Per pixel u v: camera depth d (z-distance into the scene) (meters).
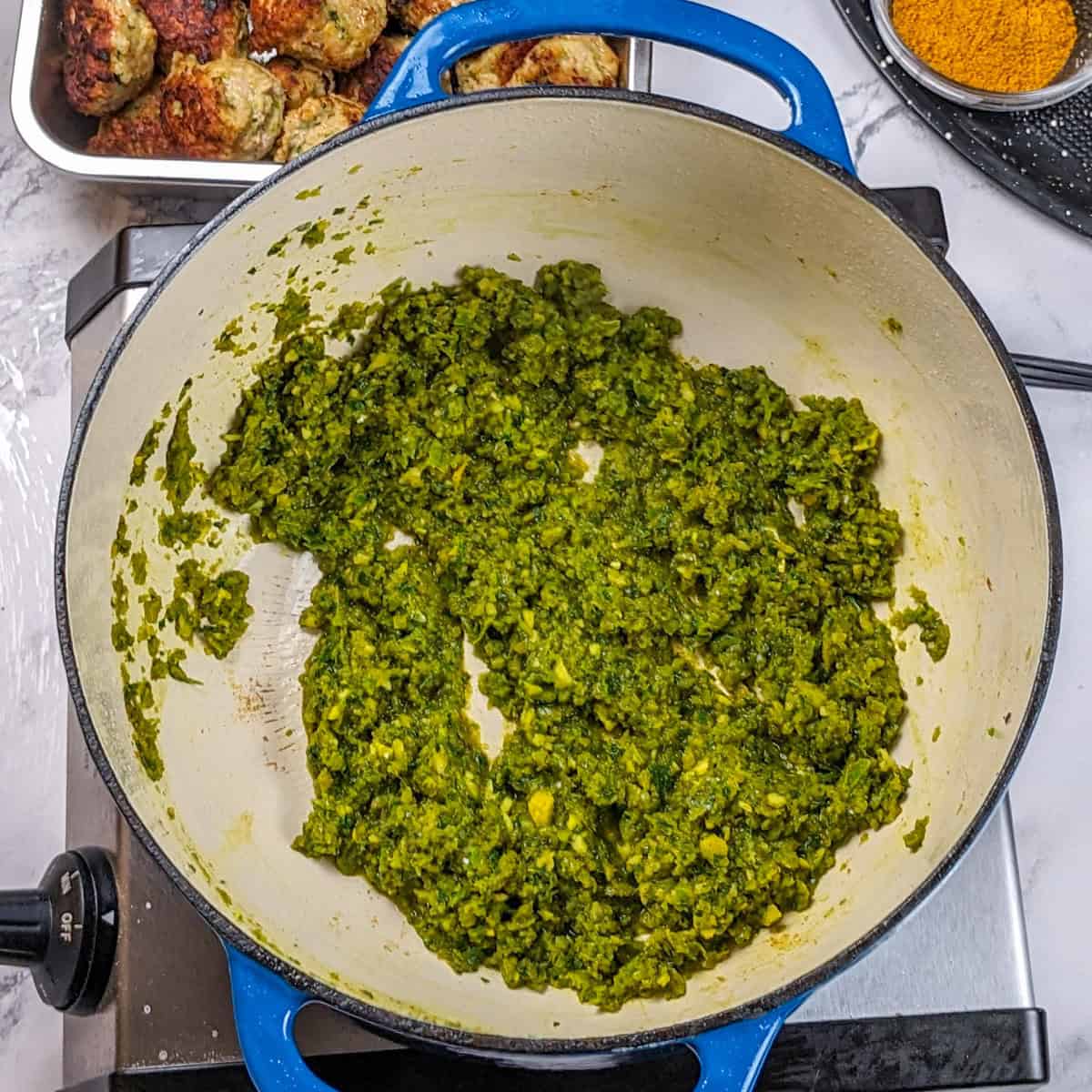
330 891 0.45
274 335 0.48
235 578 0.49
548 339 0.50
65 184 0.57
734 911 0.44
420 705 0.47
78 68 0.53
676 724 0.47
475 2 0.43
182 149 0.53
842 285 0.47
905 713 0.47
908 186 0.58
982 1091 0.44
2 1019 0.52
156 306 0.42
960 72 0.57
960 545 0.47
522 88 0.41
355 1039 0.43
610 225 0.49
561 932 0.45
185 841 0.42
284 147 0.54
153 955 0.43
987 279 0.58
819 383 0.50
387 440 0.50
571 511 0.49
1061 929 0.55
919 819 0.45
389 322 0.50
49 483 0.56
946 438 0.47
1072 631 0.56
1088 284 0.58
